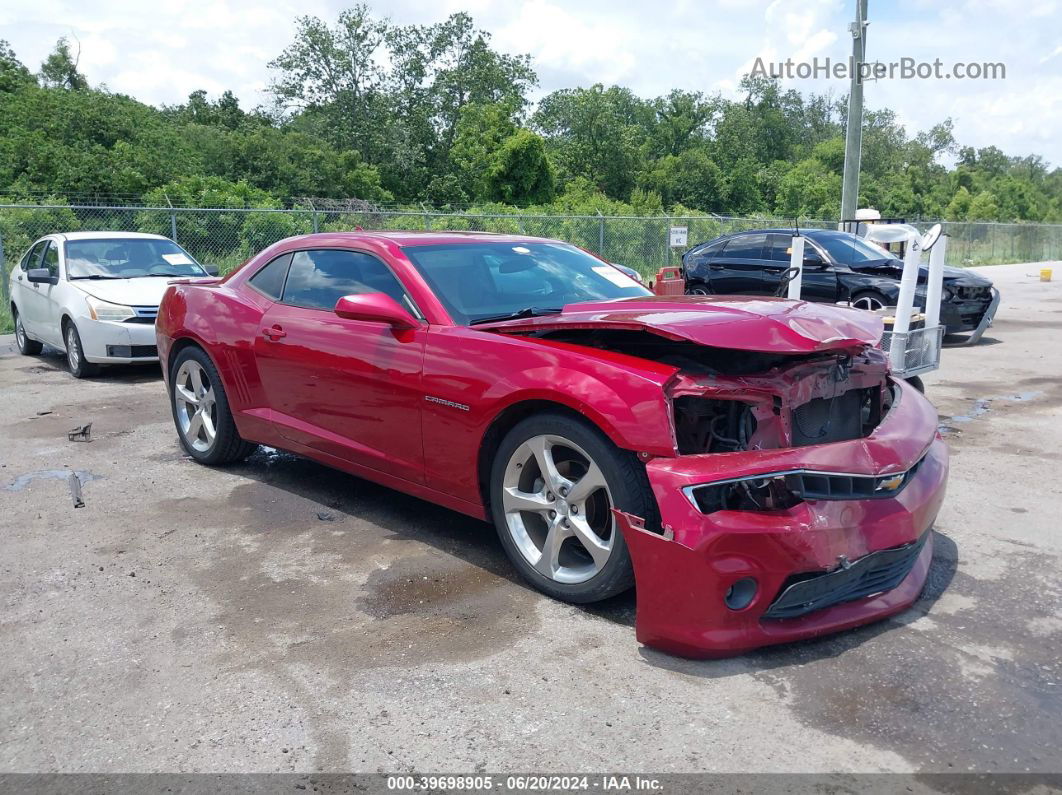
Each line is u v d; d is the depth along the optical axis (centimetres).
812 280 1138
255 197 2958
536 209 3612
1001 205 8094
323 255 473
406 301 413
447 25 5319
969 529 432
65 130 3409
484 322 396
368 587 367
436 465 391
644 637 304
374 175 4412
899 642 313
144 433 647
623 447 305
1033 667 295
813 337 319
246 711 274
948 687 282
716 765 243
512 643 316
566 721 266
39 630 331
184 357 550
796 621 303
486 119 4828
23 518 457
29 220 1755
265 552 408
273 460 571
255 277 514
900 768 241
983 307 1098
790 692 280
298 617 340
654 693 281
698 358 344
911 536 315
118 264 970
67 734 264
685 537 285
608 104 5469
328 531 436
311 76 5169
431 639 320
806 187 5325
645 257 2292
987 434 636
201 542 421
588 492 328
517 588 364
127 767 247
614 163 5491
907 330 625
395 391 401
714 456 296
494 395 354
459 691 284
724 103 6675
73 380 884
